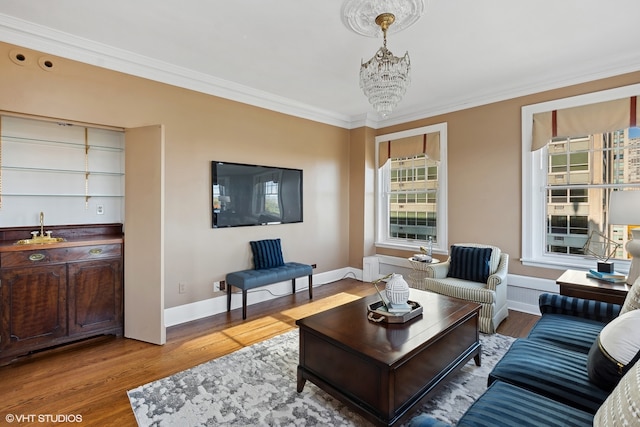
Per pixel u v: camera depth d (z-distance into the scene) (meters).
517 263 3.82
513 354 1.76
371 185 5.30
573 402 1.39
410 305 2.36
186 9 2.35
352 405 1.80
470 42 2.82
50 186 3.07
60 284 2.77
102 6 2.31
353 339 1.89
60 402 2.08
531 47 2.92
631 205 2.36
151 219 2.98
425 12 2.37
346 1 2.26
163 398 2.11
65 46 2.74
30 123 2.95
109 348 2.85
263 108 4.21
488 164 4.03
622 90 3.15
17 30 2.51
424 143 4.67
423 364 1.90
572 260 3.50
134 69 3.13
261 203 4.20
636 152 3.18
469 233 4.21
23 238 2.95
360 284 5.04
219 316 3.66
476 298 3.13
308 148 4.77
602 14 2.41
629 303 1.76
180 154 3.47
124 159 3.25
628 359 1.27
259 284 3.66
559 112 3.50
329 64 3.29
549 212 3.68
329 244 5.12
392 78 2.35
